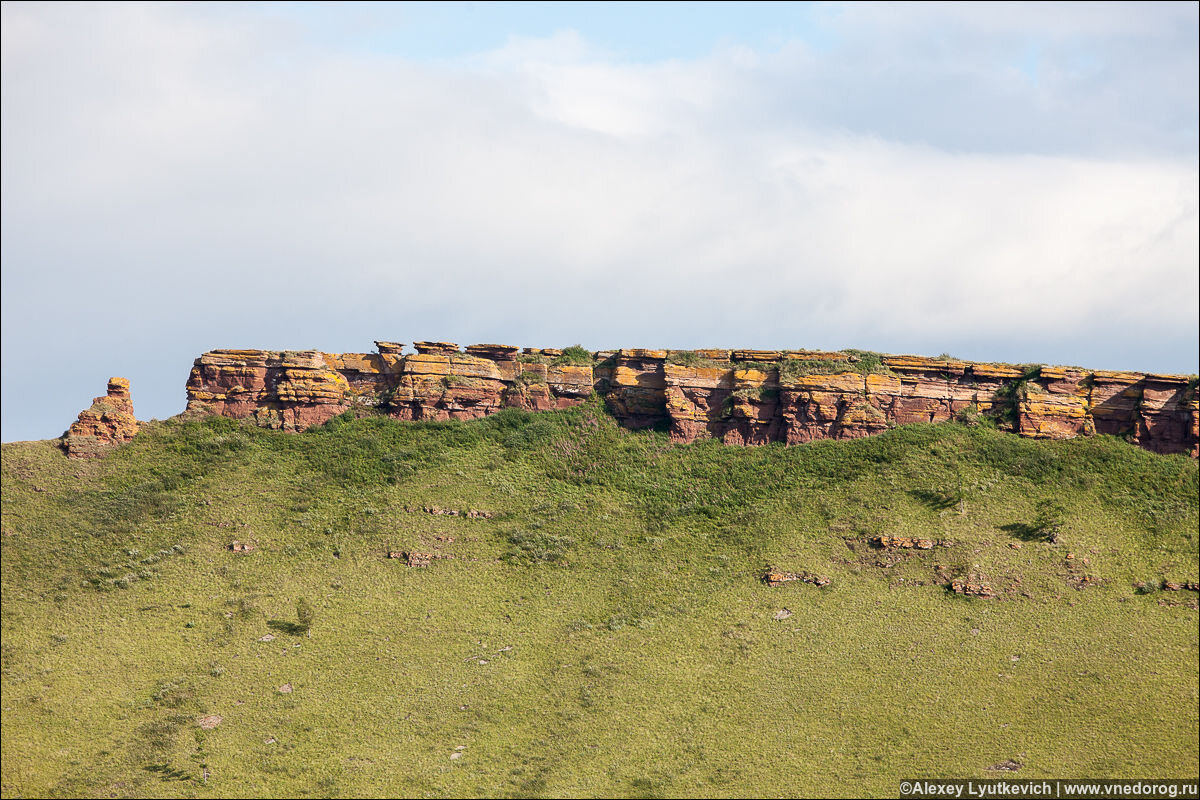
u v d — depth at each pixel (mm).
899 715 103125
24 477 127562
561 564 122812
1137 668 106375
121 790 95750
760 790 96375
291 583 118938
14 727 100125
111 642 110312
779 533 124438
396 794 96312
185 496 128500
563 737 102062
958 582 116438
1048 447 133000
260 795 96062
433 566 121750
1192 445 132875
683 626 114438
